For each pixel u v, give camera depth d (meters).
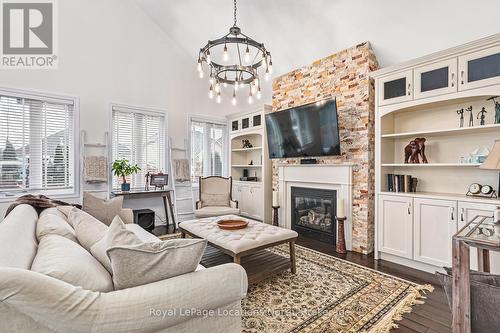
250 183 5.13
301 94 4.18
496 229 1.62
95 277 1.09
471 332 1.32
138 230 2.71
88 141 4.18
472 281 1.32
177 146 5.15
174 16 4.52
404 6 2.74
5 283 0.82
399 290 2.32
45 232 1.53
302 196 4.12
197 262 1.25
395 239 2.98
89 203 2.95
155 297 1.06
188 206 5.25
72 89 4.04
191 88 5.31
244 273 1.34
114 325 0.96
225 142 5.89
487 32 2.51
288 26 3.60
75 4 4.06
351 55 3.48
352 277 2.59
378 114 3.14
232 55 4.54
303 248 3.52
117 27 4.46
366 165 3.34
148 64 4.79
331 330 1.77
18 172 3.69
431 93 2.69
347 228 3.50
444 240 2.61
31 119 3.78
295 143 4.05
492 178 2.68
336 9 3.09
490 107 2.68
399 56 3.23
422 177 3.18
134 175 4.67
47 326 0.90
